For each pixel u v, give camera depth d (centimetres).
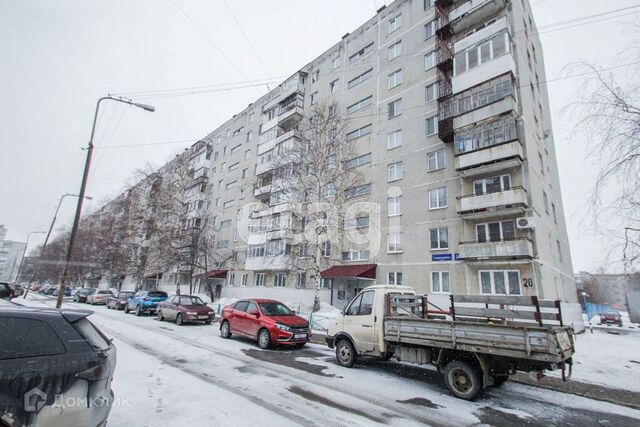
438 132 1844
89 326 368
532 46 2173
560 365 516
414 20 2342
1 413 269
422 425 460
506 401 582
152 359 769
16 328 307
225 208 3816
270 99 3572
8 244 10488
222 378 646
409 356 686
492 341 555
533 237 1473
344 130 2378
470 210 1627
